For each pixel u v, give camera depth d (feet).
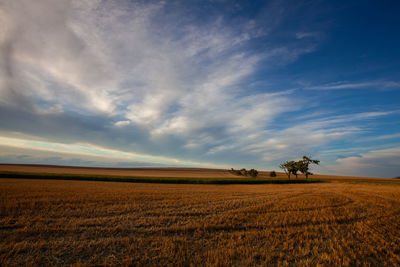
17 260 20.74
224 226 33.19
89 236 28.22
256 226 34.32
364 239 28.27
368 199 67.10
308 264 21.01
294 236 29.30
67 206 46.19
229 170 368.89
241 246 25.13
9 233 28.07
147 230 31.42
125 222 35.17
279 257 22.45
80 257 21.98
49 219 34.96
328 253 23.86
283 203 55.88
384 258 22.65
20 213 38.42
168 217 39.14
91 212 41.52
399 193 86.79
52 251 23.12
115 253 23.07
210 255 22.58
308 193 83.71
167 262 20.72
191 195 70.79
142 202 54.19
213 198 64.59
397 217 41.60
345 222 37.65
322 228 33.45
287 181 167.84
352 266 20.89
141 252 23.39
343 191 93.50
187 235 29.76
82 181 120.98
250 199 63.87
